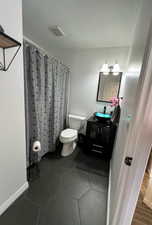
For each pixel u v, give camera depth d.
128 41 2.15
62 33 2.02
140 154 0.63
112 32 1.90
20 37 1.12
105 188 1.61
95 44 2.38
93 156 2.38
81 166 2.05
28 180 1.65
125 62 2.39
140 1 1.22
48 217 1.20
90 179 1.76
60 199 1.41
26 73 1.50
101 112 2.73
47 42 2.42
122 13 1.45
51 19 1.67
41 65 1.70
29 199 1.38
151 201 1.35
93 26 1.78
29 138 1.75
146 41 0.67
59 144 2.68
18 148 1.31
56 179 1.72
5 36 0.80
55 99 2.22
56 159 2.21
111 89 2.55
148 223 1.18
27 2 1.36
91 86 2.73
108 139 2.28
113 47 2.43
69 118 2.79
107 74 2.53
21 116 1.29
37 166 1.93
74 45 2.52
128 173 0.71
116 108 2.21
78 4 1.36
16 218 1.17
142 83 0.62
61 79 2.43
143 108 0.61
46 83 1.92
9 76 1.08
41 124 1.93
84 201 1.40
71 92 2.93
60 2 1.34
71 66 2.81
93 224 1.18
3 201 1.22
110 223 0.99
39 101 1.79
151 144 0.60
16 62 1.13
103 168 2.03
